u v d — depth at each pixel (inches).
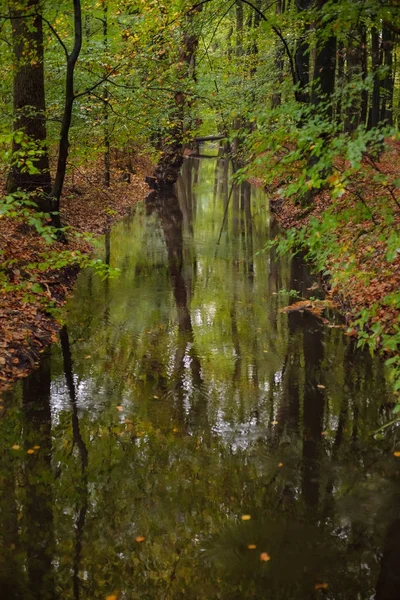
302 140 191.0
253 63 791.1
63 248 494.3
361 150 165.2
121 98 559.8
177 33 502.6
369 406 264.7
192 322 386.0
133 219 824.3
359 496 199.2
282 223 743.7
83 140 639.1
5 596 153.4
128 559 167.9
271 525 183.9
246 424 250.2
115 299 438.3
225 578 159.9
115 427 246.5
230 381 293.0
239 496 199.3
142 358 322.7
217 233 720.3
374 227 224.8
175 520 185.9
